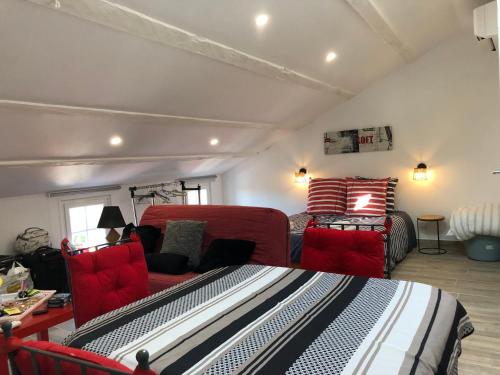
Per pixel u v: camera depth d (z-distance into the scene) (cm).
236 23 264
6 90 229
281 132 572
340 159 567
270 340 132
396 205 534
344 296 170
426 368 114
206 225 330
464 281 380
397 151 527
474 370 234
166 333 142
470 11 411
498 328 283
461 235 447
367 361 115
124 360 123
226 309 162
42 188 391
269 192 631
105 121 315
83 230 449
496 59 457
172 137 410
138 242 238
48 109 262
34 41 204
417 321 141
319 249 247
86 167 386
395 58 468
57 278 362
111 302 211
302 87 427
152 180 527
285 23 287
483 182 478
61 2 186
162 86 301
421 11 364
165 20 233
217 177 659
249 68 329
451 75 484
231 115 420
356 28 340
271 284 192
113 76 262
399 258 441
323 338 131
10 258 346
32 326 207
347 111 554
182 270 305
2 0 173
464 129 483
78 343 137
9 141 282
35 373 105
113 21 212
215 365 118
